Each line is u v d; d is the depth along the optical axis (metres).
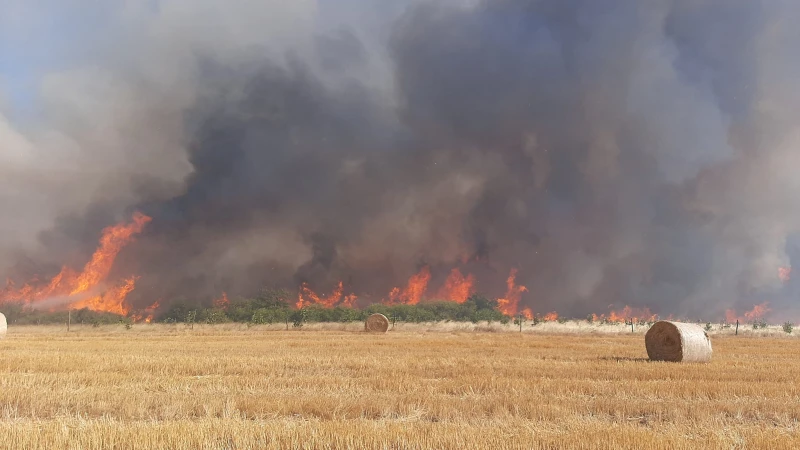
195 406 13.76
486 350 29.09
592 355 27.17
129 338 40.12
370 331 49.72
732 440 10.96
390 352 27.62
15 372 19.47
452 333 48.38
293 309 73.00
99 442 10.46
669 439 10.75
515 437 10.85
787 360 26.08
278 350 28.48
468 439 10.67
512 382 17.50
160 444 10.45
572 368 21.09
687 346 25.66
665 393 16.09
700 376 19.59
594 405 14.22
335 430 11.13
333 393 15.84
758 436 11.22
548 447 10.36
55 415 13.34
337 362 22.59
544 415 13.28
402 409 13.70
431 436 10.78
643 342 37.34
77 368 20.56
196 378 18.41
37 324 64.81
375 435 10.78
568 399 14.85
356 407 13.73
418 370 20.48
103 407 13.65
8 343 33.81
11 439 10.52
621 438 10.74
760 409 13.96
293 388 16.64
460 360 23.55
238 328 57.38
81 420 12.09
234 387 16.73
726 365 23.20
